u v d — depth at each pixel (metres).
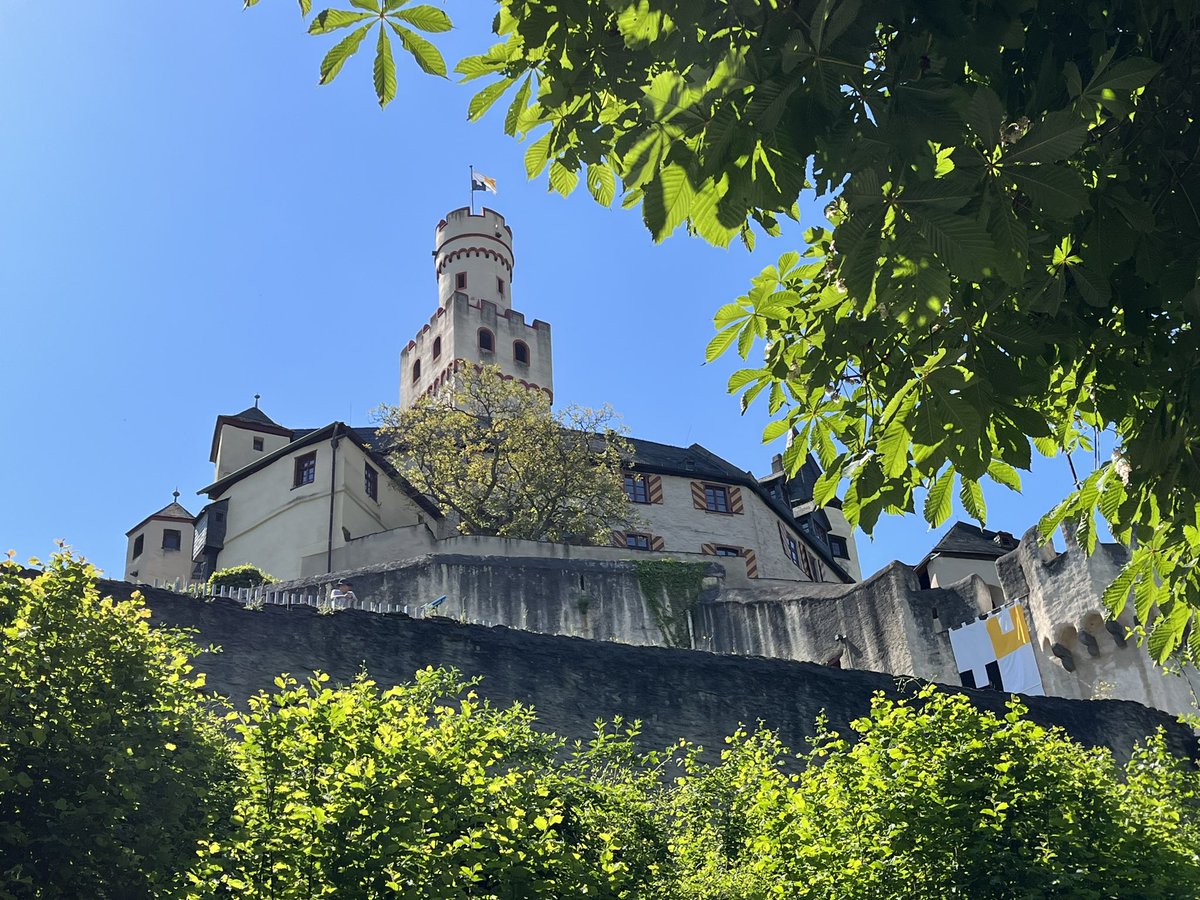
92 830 8.70
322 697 10.54
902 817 12.34
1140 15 5.89
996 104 4.50
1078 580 32.78
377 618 20.05
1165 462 6.39
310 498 41.06
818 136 4.70
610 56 5.94
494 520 41.78
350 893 9.12
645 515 49.72
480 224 73.31
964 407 5.63
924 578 48.38
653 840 12.70
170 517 52.88
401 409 44.56
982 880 11.80
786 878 12.61
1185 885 12.32
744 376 7.11
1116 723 25.95
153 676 9.99
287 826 9.56
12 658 9.54
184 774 9.44
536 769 12.82
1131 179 6.11
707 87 4.46
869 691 23.52
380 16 5.27
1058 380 7.22
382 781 9.77
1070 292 6.27
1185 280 5.86
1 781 8.47
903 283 4.69
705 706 21.98
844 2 4.41
